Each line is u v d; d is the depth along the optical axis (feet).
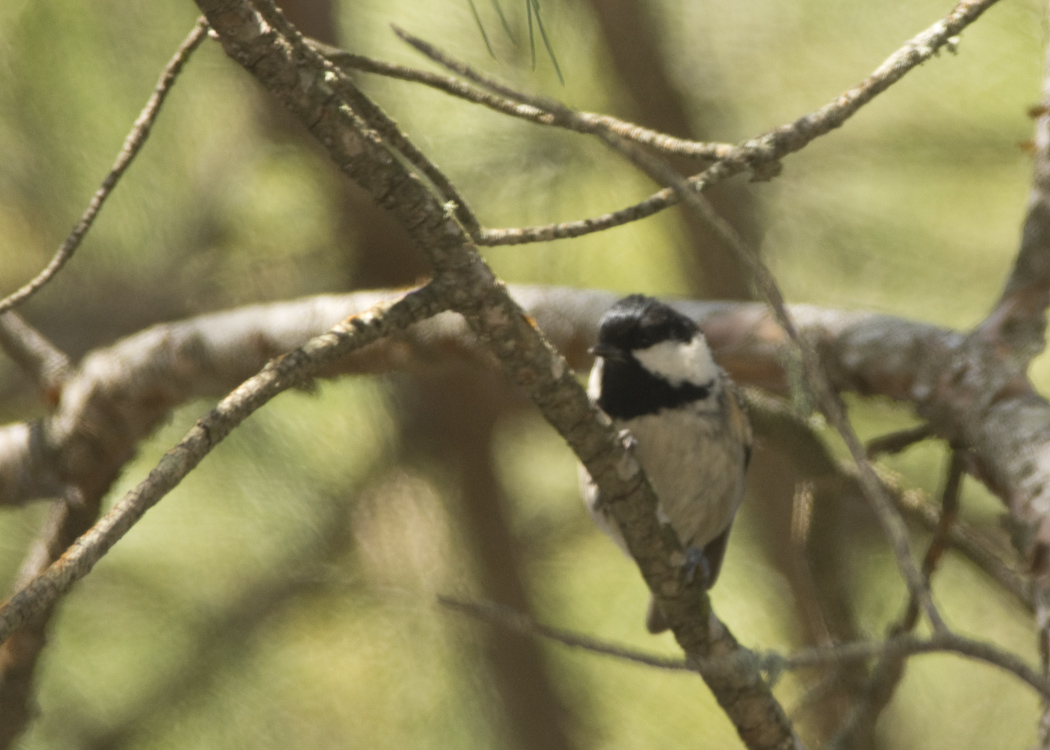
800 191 24.61
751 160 11.14
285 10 22.39
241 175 24.97
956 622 24.68
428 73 11.09
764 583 26.73
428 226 10.40
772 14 24.14
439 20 23.07
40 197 23.84
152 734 23.98
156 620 24.52
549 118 10.91
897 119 23.49
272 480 25.67
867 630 19.63
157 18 23.24
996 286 23.95
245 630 24.56
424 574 26.43
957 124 23.24
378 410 26.78
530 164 23.90
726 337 18.48
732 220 24.86
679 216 24.91
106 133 23.65
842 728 14.67
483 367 18.79
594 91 25.30
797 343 9.78
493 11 22.59
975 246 24.36
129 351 20.06
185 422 25.57
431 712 25.75
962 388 15.28
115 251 25.27
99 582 24.56
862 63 23.75
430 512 27.12
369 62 11.06
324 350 9.83
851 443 9.55
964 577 24.53
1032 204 15.26
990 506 24.20
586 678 26.48
